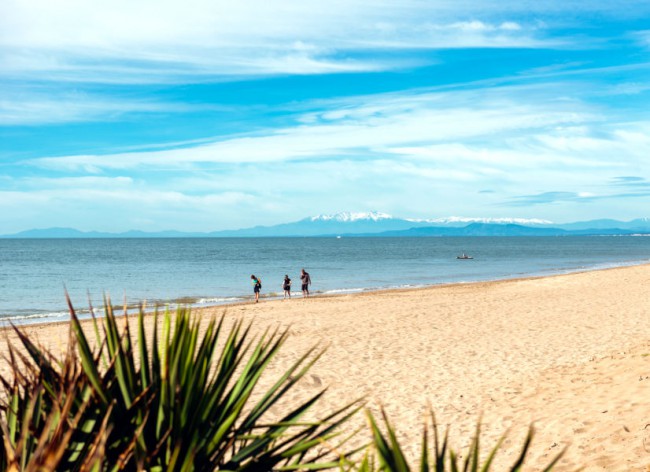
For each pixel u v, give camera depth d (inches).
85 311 1346.0
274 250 6373.0
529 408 421.4
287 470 133.9
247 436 135.4
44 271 2918.3
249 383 135.3
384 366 593.3
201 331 788.6
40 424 122.8
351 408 447.8
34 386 126.3
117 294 1786.4
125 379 123.1
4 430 110.3
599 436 335.0
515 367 572.7
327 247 7706.7
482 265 3230.8
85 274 2694.4
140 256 4840.1
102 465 108.2
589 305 1047.0
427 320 909.8
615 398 406.6
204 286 2048.5
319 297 1514.5
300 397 476.1
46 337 784.9
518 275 2386.8
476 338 741.3
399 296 1403.8
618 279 1606.8
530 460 317.4
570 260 3796.8
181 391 121.0
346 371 569.9
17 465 97.3
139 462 109.0
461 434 379.6
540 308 1027.3
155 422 121.6
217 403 128.2
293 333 795.4
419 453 345.7
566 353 624.4
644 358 522.0
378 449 101.8
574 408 401.1
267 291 1835.6
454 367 584.7
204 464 123.7
